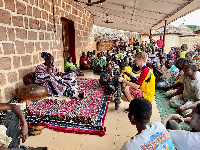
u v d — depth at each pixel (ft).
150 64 21.91
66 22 27.84
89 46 40.32
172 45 77.97
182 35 81.15
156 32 78.74
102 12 36.83
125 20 42.34
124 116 12.77
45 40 19.66
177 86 16.78
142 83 12.26
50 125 11.27
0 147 5.60
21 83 15.38
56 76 15.51
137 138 5.02
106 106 14.10
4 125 6.88
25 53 15.85
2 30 12.94
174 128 7.60
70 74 15.99
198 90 12.21
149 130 5.19
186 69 12.38
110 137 10.21
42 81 14.69
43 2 18.83
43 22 19.03
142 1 22.95
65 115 11.57
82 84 19.80
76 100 14.51
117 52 31.60
